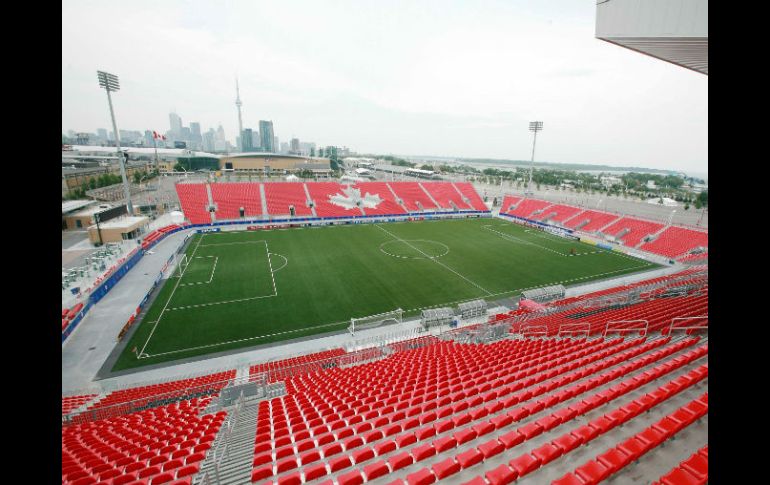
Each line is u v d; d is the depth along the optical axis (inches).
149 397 721.6
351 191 2866.6
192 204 2386.8
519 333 942.4
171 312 1177.4
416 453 347.6
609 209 2869.1
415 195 3053.6
